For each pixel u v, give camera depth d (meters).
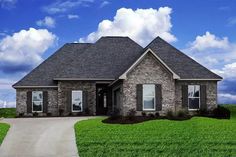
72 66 41.47
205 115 36.97
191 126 27.70
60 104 40.69
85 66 41.69
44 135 24.20
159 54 39.72
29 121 33.09
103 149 19.34
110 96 41.97
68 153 18.33
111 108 41.62
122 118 31.08
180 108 37.59
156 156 17.70
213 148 19.72
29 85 41.69
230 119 34.59
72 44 47.09
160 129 26.17
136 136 23.30
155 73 34.88
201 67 38.94
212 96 38.22
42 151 18.94
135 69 34.62
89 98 41.00
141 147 19.91
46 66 44.00
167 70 34.97
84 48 46.81
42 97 41.78
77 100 40.97
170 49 40.44
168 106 34.88
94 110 40.94
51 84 41.97
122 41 44.81
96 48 43.59
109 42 44.41
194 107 38.03
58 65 44.34
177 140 21.94
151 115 34.25
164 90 34.94
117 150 19.12
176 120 32.03
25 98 41.69
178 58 39.62
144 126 27.66
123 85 34.38
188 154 18.19
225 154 18.31
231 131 25.55
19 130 26.77
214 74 38.41
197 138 22.66
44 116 41.22
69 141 21.73
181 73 38.03
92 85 41.03
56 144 20.84
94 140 21.92
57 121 32.62
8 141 22.14
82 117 37.72
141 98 34.50
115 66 42.22
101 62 42.38
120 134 24.06
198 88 38.16
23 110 41.62
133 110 34.28
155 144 20.73
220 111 36.00
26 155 18.02
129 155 17.94
